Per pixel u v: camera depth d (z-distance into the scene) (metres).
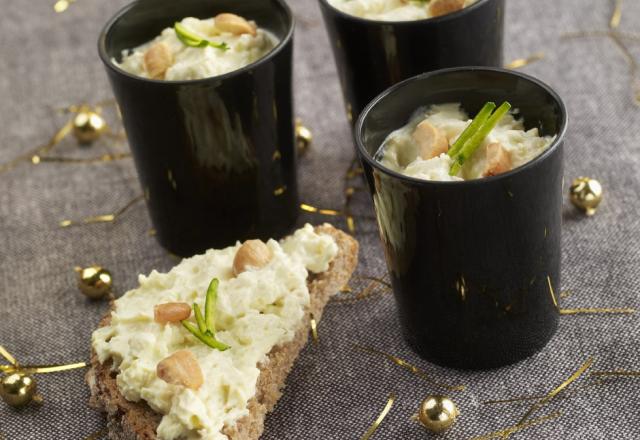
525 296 0.48
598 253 0.53
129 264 0.55
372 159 0.46
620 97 0.59
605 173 0.56
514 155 0.47
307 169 0.58
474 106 0.49
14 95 0.63
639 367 0.49
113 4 0.68
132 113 0.52
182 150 0.52
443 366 0.50
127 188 0.58
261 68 0.51
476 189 0.45
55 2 0.68
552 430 0.48
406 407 0.49
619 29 0.62
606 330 0.50
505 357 0.49
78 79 0.64
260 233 0.55
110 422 0.48
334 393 0.49
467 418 0.48
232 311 0.48
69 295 0.54
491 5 0.52
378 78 0.54
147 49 0.54
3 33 0.67
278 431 0.49
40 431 0.49
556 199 0.47
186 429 0.46
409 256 0.47
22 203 0.58
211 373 0.47
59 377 0.51
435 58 0.52
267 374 0.48
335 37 0.54
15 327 0.53
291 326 0.49
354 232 0.55
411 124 0.50
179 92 0.51
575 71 0.60
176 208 0.54
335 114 0.60
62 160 0.60
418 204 0.46
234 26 0.53
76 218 0.57
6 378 0.49
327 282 0.51
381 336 0.51
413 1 0.54
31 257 0.56
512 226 0.46
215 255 0.50
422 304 0.48
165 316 0.48
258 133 0.52
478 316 0.48
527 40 0.62
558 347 0.50
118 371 0.48
